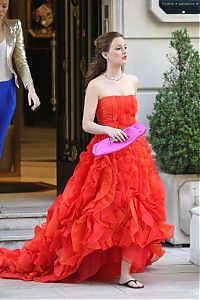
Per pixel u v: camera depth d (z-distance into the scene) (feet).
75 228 46.44
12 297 45.11
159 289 46.70
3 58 51.70
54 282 48.16
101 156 46.55
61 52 66.18
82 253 46.44
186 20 59.88
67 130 65.05
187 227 57.57
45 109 124.67
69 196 47.44
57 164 66.18
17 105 78.59
